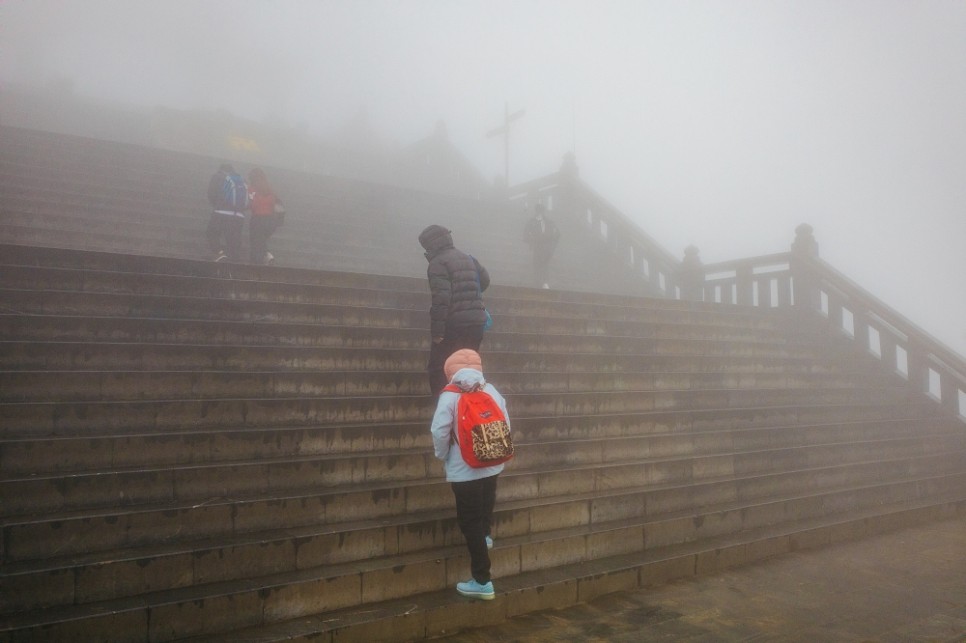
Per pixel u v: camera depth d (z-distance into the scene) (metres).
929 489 7.42
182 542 3.81
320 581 3.76
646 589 4.76
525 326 8.01
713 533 5.60
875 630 4.12
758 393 8.01
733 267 12.20
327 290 7.10
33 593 3.24
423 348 6.76
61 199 9.74
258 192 9.20
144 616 3.27
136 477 3.96
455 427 4.04
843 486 6.95
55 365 4.86
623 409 6.86
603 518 5.24
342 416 5.28
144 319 5.52
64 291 5.75
